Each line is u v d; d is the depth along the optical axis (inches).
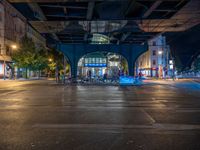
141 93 855.1
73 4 976.9
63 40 1782.7
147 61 3661.4
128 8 1052.5
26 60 2266.2
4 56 2149.4
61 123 329.7
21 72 2797.7
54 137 258.4
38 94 804.6
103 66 1941.4
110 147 223.9
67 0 876.6
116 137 259.3
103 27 1336.1
